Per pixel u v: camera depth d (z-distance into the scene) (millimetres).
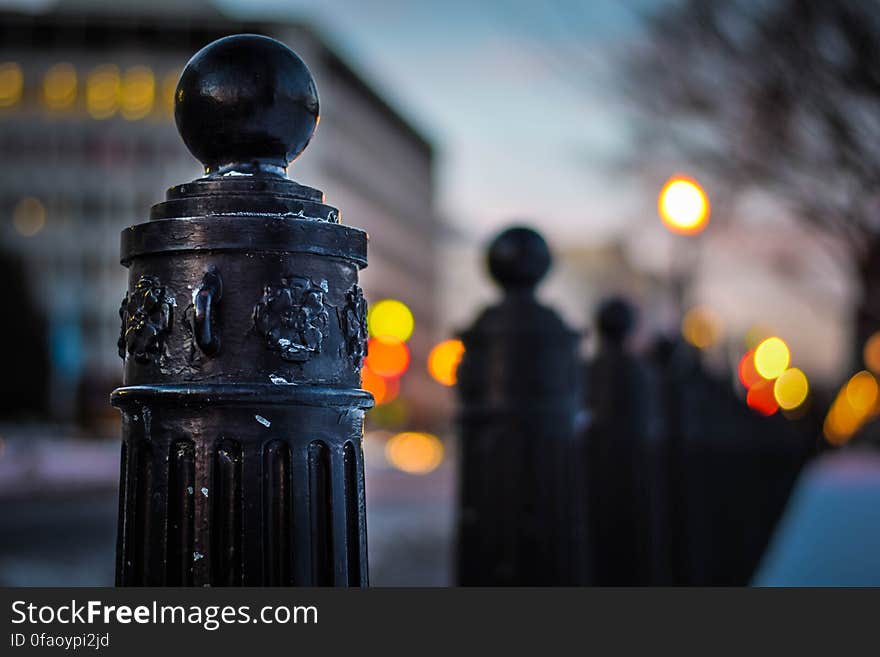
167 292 2232
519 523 3891
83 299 91688
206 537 2170
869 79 6629
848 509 8992
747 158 7656
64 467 34906
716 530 7934
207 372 2197
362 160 105812
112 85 92000
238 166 2354
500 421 3920
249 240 2209
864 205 7629
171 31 91938
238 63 2330
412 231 123875
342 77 99750
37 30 91750
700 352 7914
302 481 2205
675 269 10219
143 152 92250
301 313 2221
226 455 2184
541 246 3975
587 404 5262
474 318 4016
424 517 19031
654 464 5836
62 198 91875
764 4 6805
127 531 2264
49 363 60812
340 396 2240
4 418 59719
